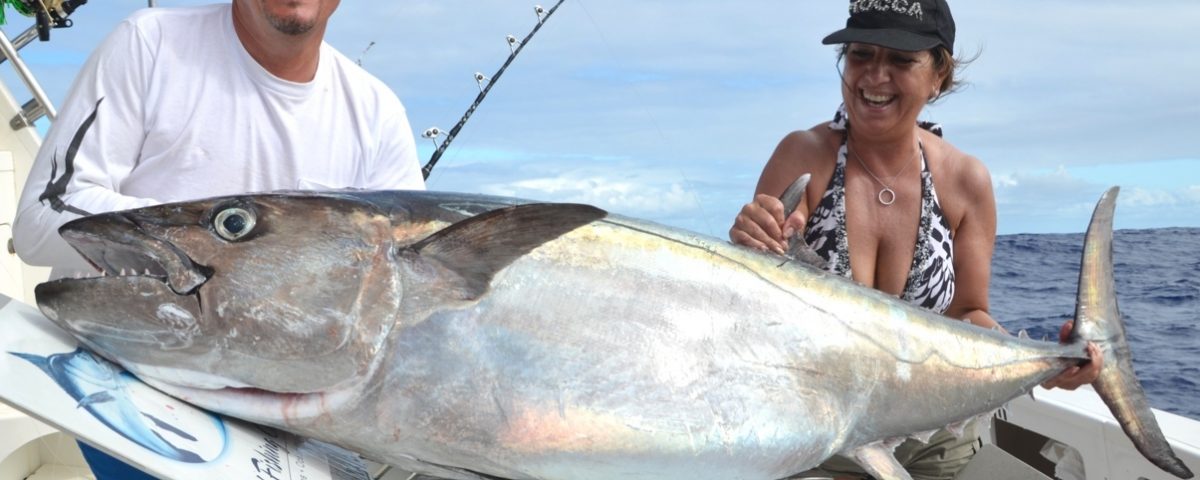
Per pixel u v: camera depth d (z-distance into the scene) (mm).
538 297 1744
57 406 1399
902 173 2998
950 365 2217
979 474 2781
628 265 1842
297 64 2475
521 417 1706
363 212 1695
